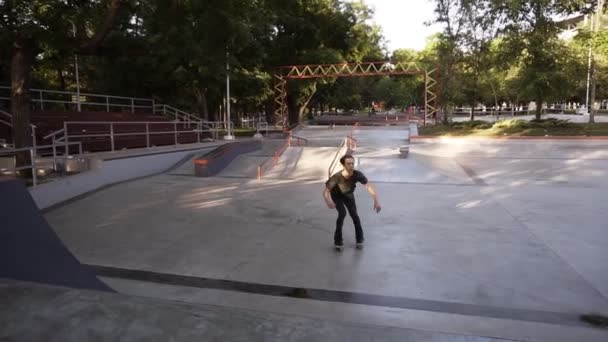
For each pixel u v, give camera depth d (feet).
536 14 66.69
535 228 26.55
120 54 60.18
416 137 60.39
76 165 43.06
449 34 86.22
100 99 96.99
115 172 46.14
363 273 19.62
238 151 60.34
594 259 20.93
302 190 41.34
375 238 25.04
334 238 23.85
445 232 26.02
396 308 16.03
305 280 18.95
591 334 13.88
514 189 40.01
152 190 41.78
